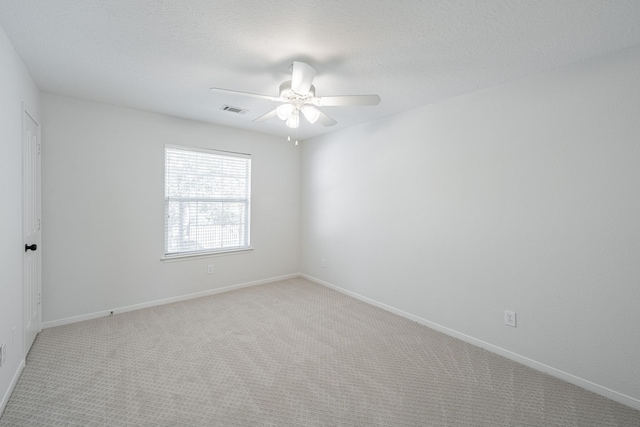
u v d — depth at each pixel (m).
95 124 3.04
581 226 2.04
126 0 1.50
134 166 3.29
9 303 1.85
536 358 2.27
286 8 1.56
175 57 2.10
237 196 4.19
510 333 2.41
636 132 1.83
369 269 3.67
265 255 4.46
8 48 1.83
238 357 2.38
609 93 1.92
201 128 3.76
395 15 1.60
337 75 2.33
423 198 3.05
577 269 2.07
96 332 2.76
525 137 2.30
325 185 4.34
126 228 3.26
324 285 4.38
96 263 3.09
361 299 3.78
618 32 1.72
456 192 2.77
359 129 3.78
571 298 2.10
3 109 1.75
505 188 2.43
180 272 3.67
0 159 1.69
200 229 3.87
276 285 4.38
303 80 1.93
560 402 1.89
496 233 2.49
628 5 1.50
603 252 1.96
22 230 2.12
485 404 1.87
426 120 3.01
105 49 2.00
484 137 2.55
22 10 1.58
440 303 2.92
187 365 2.25
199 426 1.65
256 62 2.15
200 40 1.88
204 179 3.88
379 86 2.54
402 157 3.25
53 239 2.83
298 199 4.80
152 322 3.02
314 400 1.88
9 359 1.85
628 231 1.86
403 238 3.26
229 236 4.13
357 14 1.60
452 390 2.00
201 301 3.67
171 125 3.53
